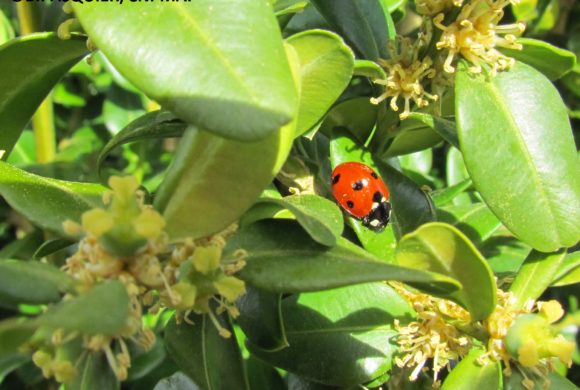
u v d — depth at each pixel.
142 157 0.14
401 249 0.07
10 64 0.08
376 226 0.09
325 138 0.10
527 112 0.09
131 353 0.07
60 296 0.07
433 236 0.07
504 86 0.09
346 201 0.09
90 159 0.15
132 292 0.07
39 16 0.11
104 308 0.06
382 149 0.10
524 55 0.09
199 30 0.06
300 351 0.09
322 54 0.07
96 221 0.06
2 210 0.15
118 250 0.07
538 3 0.13
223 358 0.08
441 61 0.09
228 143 0.07
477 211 0.11
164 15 0.06
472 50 0.08
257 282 0.07
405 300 0.09
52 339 0.06
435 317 0.08
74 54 0.09
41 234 0.13
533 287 0.08
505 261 0.11
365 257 0.07
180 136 0.09
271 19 0.06
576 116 0.14
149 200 0.08
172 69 0.06
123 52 0.06
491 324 0.08
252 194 0.07
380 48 0.10
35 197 0.08
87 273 0.07
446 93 0.09
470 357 0.08
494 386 0.08
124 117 0.14
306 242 0.07
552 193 0.08
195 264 0.07
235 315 0.07
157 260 0.07
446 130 0.09
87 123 0.16
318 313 0.09
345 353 0.09
